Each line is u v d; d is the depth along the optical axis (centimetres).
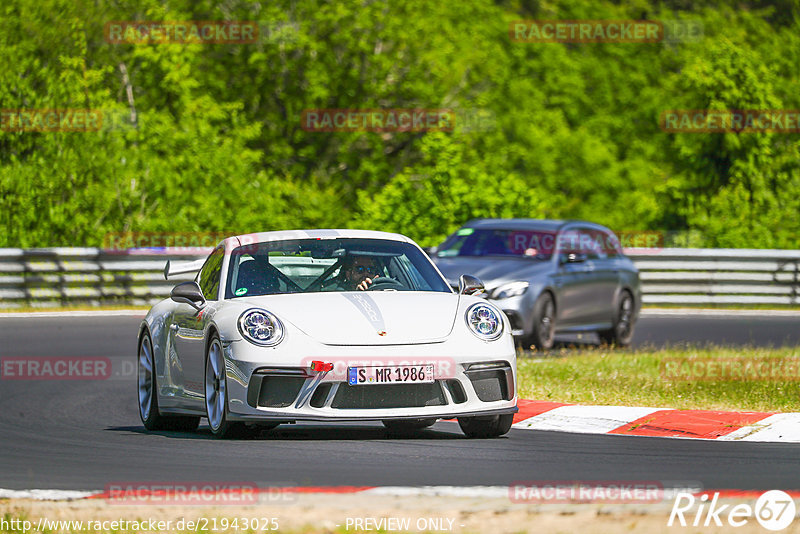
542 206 8850
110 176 9650
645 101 14100
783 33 13750
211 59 12269
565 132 13412
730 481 2397
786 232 10450
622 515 1983
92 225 9588
